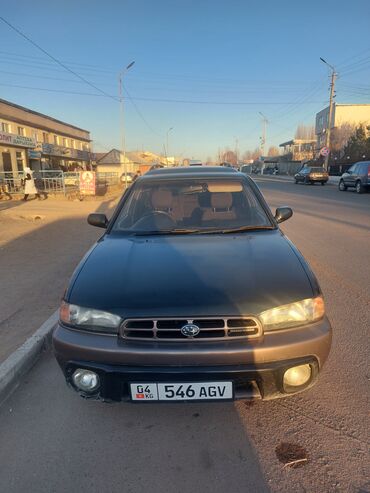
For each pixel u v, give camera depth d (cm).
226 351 205
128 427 239
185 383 210
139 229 338
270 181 3731
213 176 395
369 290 475
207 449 219
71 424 244
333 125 5728
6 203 1653
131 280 238
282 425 236
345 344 334
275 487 192
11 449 224
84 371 222
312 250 702
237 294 220
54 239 831
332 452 213
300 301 221
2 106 3012
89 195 1905
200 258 263
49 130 3894
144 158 8262
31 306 431
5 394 275
